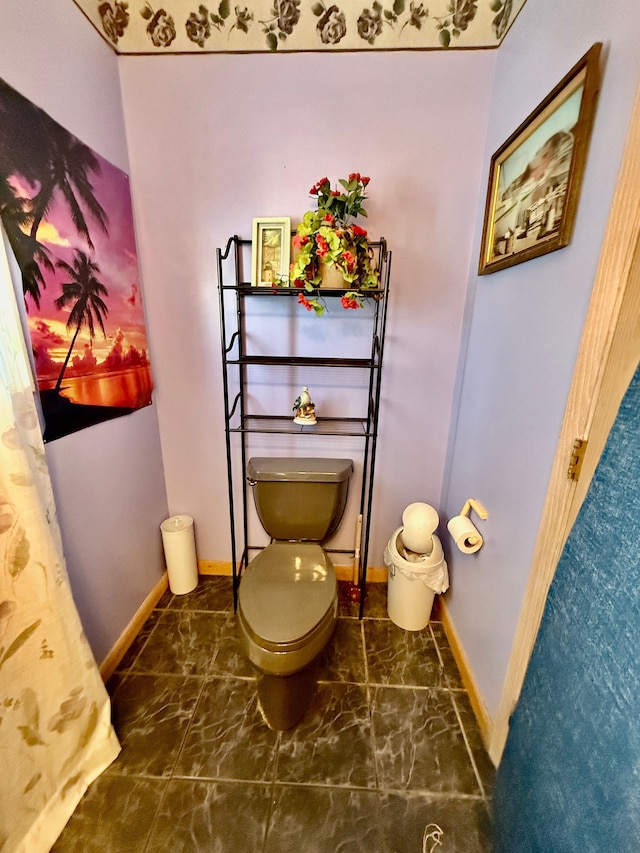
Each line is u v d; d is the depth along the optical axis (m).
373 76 1.27
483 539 1.26
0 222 0.79
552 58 0.92
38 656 0.88
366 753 1.12
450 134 1.31
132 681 1.34
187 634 1.54
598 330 0.70
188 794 1.02
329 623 1.16
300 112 1.31
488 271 1.23
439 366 1.56
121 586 1.43
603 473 0.68
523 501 1.01
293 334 1.55
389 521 1.79
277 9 1.20
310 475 1.46
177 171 1.39
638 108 0.62
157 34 1.25
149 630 1.56
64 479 1.11
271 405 1.64
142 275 1.50
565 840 0.68
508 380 1.12
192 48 1.26
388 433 1.65
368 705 1.27
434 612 1.69
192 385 1.63
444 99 1.28
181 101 1.32
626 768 0.56
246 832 0.95
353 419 1.64
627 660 0.58
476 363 1.35
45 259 1.00
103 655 1.33
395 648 1.50
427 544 1.48
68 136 1.06
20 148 0.91
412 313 1.50
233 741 1.15
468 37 1.21
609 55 0.71
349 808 1.00
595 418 0.71
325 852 0.91
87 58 1.14
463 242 1.41
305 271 1.23
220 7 1.21
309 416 1.47
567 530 0.78
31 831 0.87
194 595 1.76
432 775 1.07
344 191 1.36
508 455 1.10
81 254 1.13
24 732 0.85
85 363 1.17
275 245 1.34
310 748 1.13
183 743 1.14
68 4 1.05
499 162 1.17
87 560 1.23
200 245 1.46
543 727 0.81
